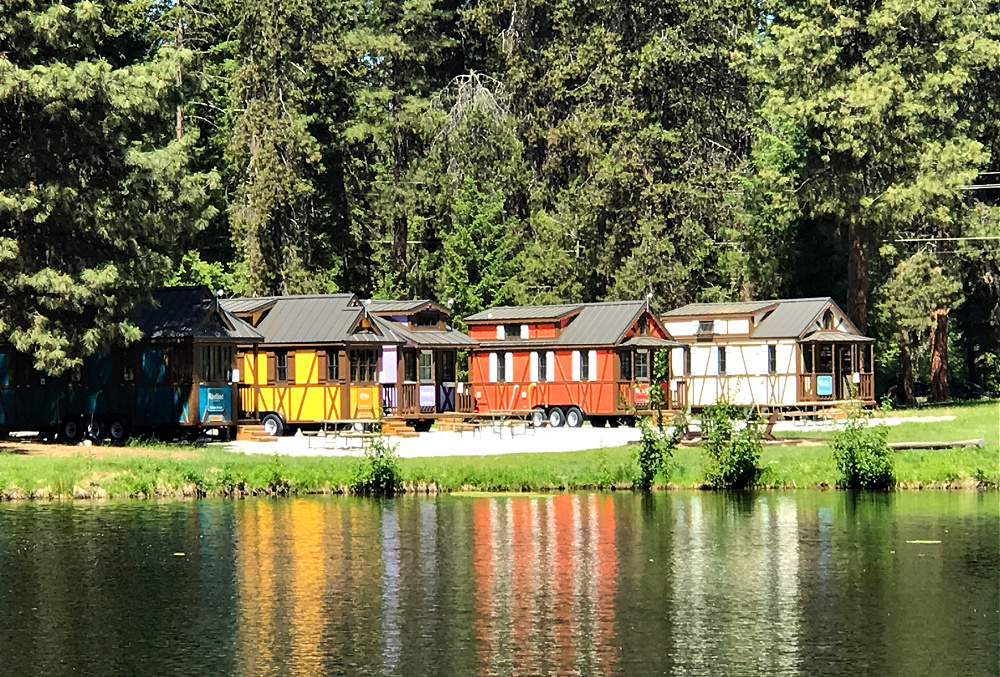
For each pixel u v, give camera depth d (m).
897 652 32.81
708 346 89.06
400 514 49.56
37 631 34.53
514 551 43.12
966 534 45.75
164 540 44.62
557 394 84.44
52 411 70.62
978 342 116.38
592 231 106.31
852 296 96.88
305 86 105.06
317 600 37.28
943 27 93.62
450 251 103.69
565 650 33.00
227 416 70.44
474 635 34.16
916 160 93.50
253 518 48.66
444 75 120.31
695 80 108.69
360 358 77.00
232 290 100.62
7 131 64.94
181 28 101.56
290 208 102.38
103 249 66.56
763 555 42.56
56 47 64.69
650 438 56.50
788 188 97.00
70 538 44.84
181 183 70.12
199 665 31.97
